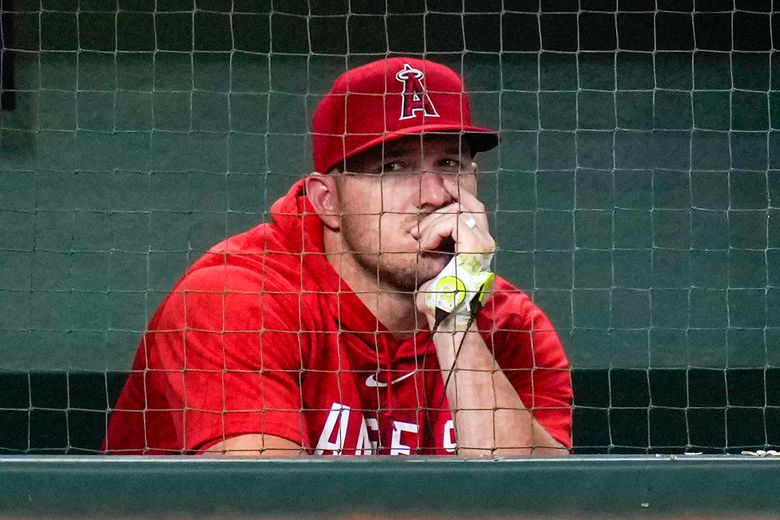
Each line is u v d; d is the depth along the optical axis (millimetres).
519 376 9727
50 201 16094
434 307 8508
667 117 16422
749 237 17188
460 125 8875
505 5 15672
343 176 9039
